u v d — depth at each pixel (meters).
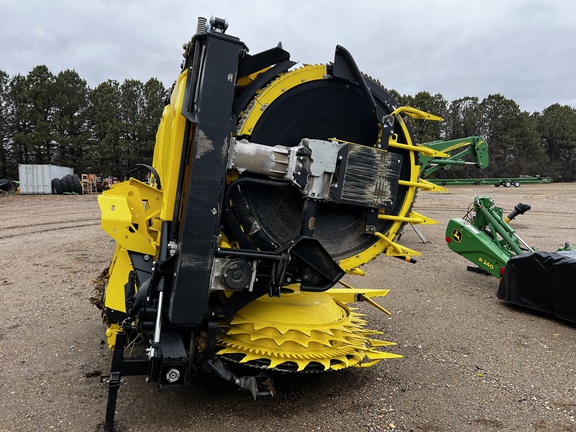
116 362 2.89
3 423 3.04
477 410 3.41
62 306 5.76
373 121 3.49
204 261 2.88
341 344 3.43
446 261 9.38
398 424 3.17
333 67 3.27
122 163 45.44
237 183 3.04
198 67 3.01
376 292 4.44
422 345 4.77
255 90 3.20
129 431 2.96
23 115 45.59
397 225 3.54
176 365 2.87
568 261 5.42
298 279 3.34
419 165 3.54
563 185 39.25
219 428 3.03
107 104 45.75
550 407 3.48
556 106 80.38
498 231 7.25
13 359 4.12
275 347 3.24
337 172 3.17
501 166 59.34
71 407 3.27
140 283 3.25
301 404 3.39
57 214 16.27
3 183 28.48
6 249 9.66
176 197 3.00
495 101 65.25
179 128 3.01
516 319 5.72
